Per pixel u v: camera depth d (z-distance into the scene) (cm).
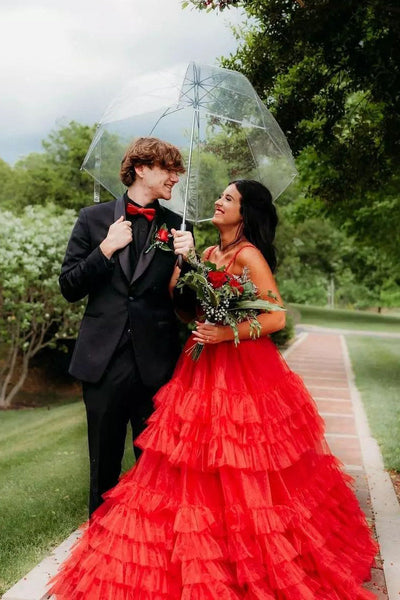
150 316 298
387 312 6606
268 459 271
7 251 1334
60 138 3212
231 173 353
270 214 312
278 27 516
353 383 1175
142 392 304
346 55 529
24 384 1689
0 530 388
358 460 573
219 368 283
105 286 296
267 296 295
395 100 529
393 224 1469
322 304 6575
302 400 301
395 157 587
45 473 573
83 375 293
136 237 300
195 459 265
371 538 334
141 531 260
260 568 254
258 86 548
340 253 3522
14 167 4034
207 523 256
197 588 246
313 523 283
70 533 376
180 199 356
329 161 688
